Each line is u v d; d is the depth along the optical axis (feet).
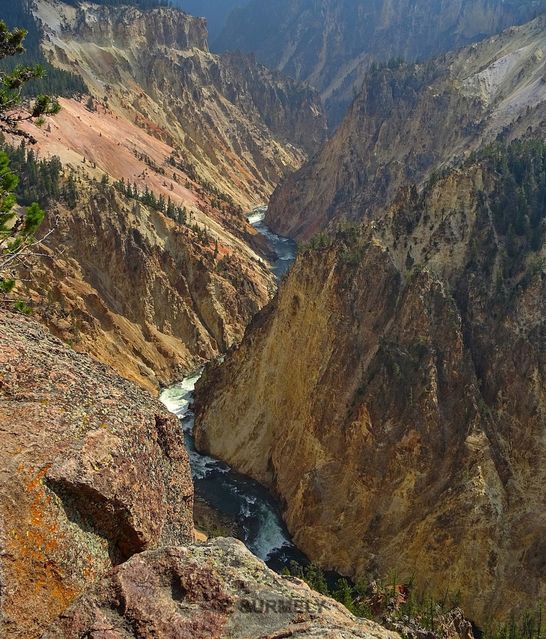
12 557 37.93
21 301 83.35
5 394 47.73
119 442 47.44
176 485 53.78
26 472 41.50
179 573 37.96
